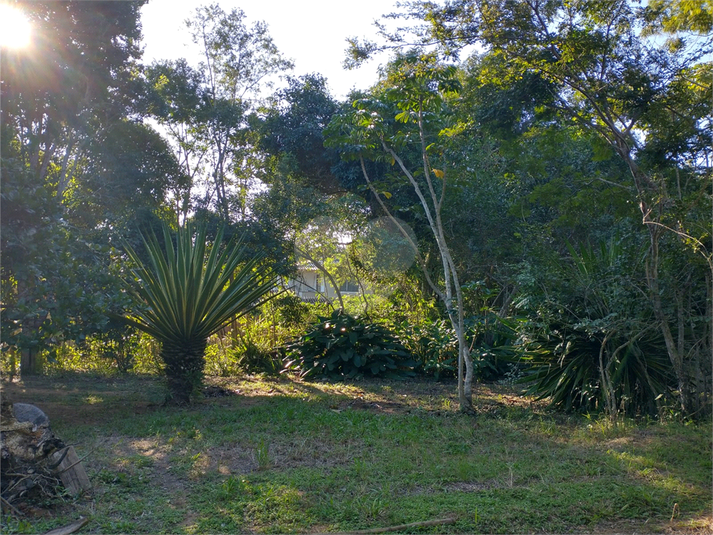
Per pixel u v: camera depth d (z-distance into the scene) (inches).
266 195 561.6
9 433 187.0
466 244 481.7
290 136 644.1
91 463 224.4
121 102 583.8
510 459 236.8
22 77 468.4
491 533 170.9
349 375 458.6
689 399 293.1
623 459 230.2
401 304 556.7
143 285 331.9
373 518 178.2
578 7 311.0
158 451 245.0
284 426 285.3
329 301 573.9
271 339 537.6
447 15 312.7
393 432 276.4
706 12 296.0
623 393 314.5
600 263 326.0
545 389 347.9
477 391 415.2
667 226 266.2
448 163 472.1
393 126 403.5
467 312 497.7
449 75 316.2
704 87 308.2
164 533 168.6
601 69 315.3
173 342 347.3
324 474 216.2
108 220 536.4
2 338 245.6
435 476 215.5
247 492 195.6
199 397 366.0
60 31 504.1
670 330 315.0
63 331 259.8
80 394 391.5
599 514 182.7
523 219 422.9
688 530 173.2
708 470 220.1
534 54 313.7
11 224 253.9
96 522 175.0
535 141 424.5
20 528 167.8
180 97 694.5
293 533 168.7
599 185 382.9
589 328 303.1
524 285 331.0
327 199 582.6
